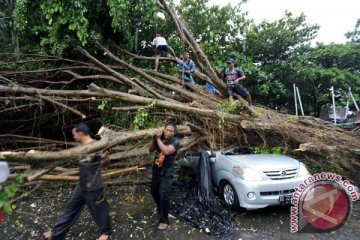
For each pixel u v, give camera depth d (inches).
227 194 185.0
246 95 254.5
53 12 231.5
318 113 502.3
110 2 241.9
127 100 206.7
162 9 312.0
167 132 151.9
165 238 146.2
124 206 186.2
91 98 218.5
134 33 323.9
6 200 91.3
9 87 209.5
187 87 279.0
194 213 169.8
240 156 198.5
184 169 238.8
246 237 148.0
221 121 202.7
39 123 254.2
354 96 441.1
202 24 409.1
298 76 454.0
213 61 397.1
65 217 131.7
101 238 137.1
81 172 131.3
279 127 211.6
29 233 152.2
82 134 140.6
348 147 228.8
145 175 218.1
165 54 352.5
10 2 314.2
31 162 120.3
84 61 281.6
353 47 494.0
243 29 442.0
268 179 169.8
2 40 319.3
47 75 267.6
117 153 194.5
